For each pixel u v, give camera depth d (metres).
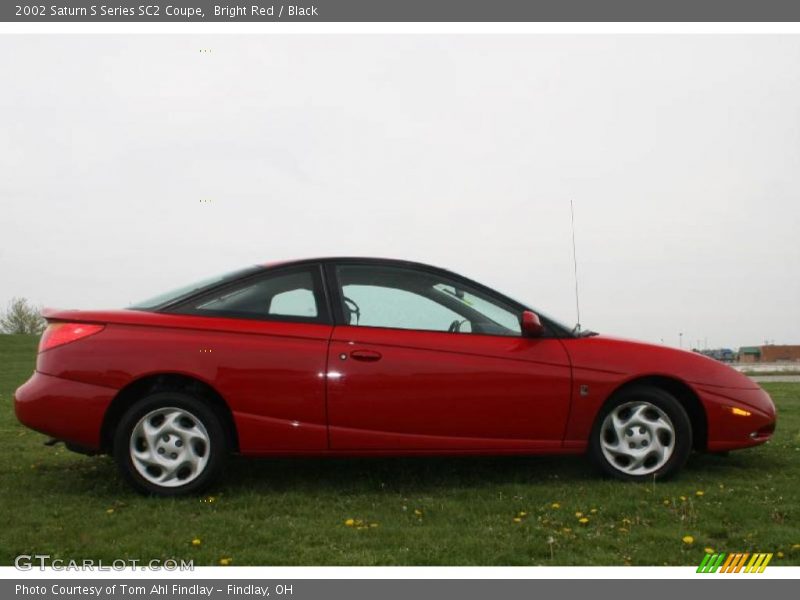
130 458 4.86
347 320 5.09
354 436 4.95
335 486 5.27
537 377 5.12
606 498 4.79
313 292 5.16
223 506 4.71
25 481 5.45
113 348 4.86
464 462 5.98
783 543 3.87
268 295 5.13
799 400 12.80
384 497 4.93
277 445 4.92
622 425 5.29
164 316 5.00
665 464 5.25
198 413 4.88
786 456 6.34
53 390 4.82
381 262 5.32
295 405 4.92
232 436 5.04
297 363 4.93
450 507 4.63
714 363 5.49
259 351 4.93
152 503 4.74
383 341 5.03
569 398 5.15
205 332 4.95
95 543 3.93
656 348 5.43
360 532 4.14
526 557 3.72
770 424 5.45
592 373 5.18
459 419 5.03
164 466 4.87
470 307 5.28
